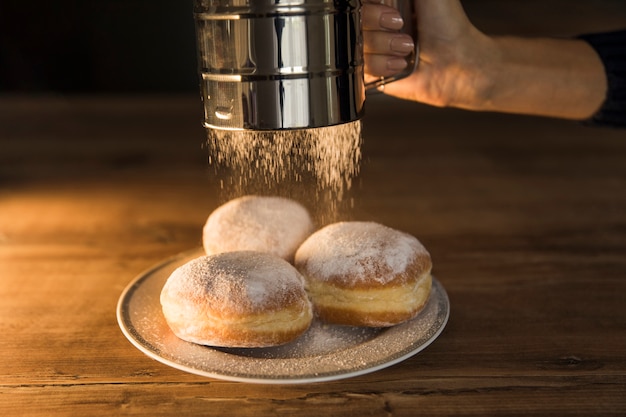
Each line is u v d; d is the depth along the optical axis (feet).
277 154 2.03
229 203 2.18
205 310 1.76
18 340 1.89
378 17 1.95
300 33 1.62
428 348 1.84
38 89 5.68
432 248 2.43
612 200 2.86
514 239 2.49
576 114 2.54
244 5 1.61
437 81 2.40
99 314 2.01
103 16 5.56
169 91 5.76
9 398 1.67
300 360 1.72
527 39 2.46
